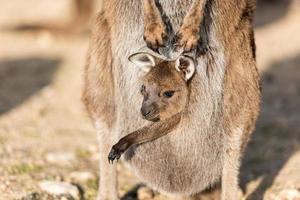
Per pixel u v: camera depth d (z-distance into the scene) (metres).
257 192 15.59
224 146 13.39
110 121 13.99
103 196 14.34
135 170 13.65
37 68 27.53
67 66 27.81
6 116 21.36
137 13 13.10
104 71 13.84
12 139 19.16
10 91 24.25
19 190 15.40
